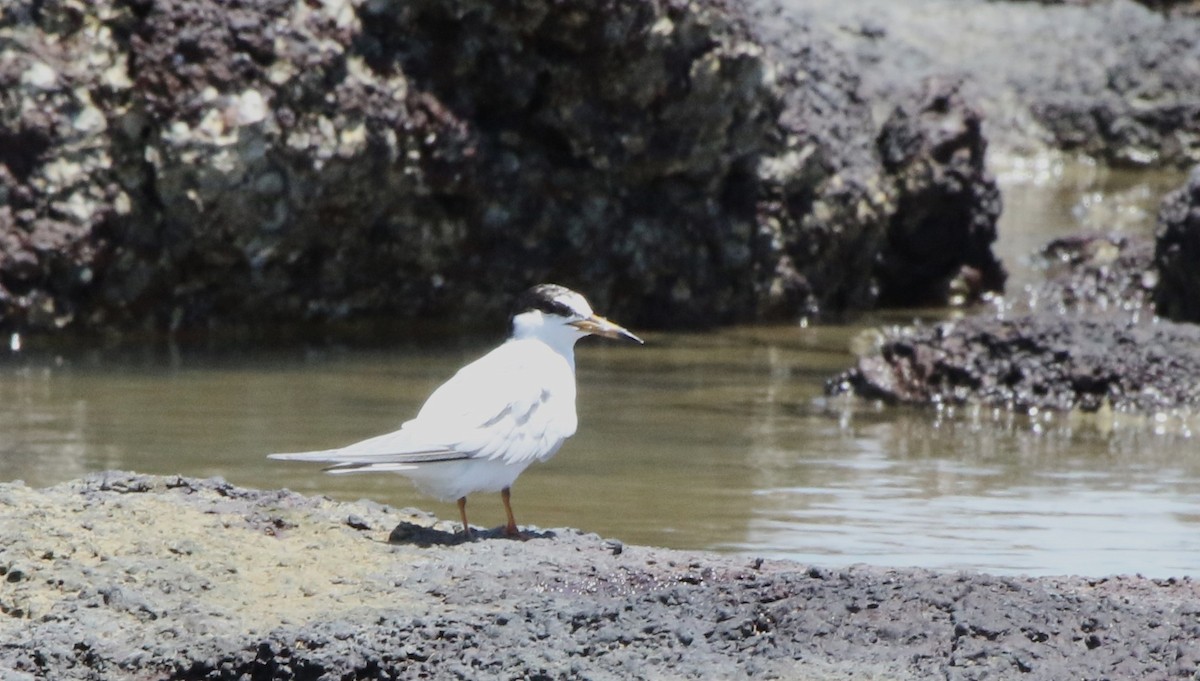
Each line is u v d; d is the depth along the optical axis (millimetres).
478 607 7426
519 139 17328
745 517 10383
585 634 7148
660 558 8234
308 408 13281
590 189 17641
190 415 12906
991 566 9312
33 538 7914
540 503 10656
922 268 20109
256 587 7598
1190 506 10969
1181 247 17766
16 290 15617
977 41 28141
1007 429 13703
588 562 8062
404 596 7547
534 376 8492
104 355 15344
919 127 19891
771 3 19688
